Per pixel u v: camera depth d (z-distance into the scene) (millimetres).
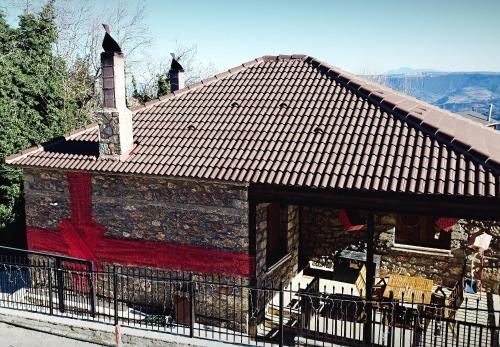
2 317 10164
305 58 13156
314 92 11406
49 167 10578
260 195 9180
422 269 11867
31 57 17844
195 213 9773
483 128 12891
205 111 11648
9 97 15656
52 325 9742
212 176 9109
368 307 8531
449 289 11328
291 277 12359
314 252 12953
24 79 16125
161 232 10148
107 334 9320
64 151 11125
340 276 12047
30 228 11430
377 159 8688
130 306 10570
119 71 10250
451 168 8047
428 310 9531
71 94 24938
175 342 8883
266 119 10711
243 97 11883
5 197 14703
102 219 10664
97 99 29203
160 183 9977
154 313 10203
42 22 18766
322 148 9289
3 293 11414
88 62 30656
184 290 10008
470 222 11359
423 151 8602
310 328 9430
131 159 10219
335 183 8297
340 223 12609
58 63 20375
